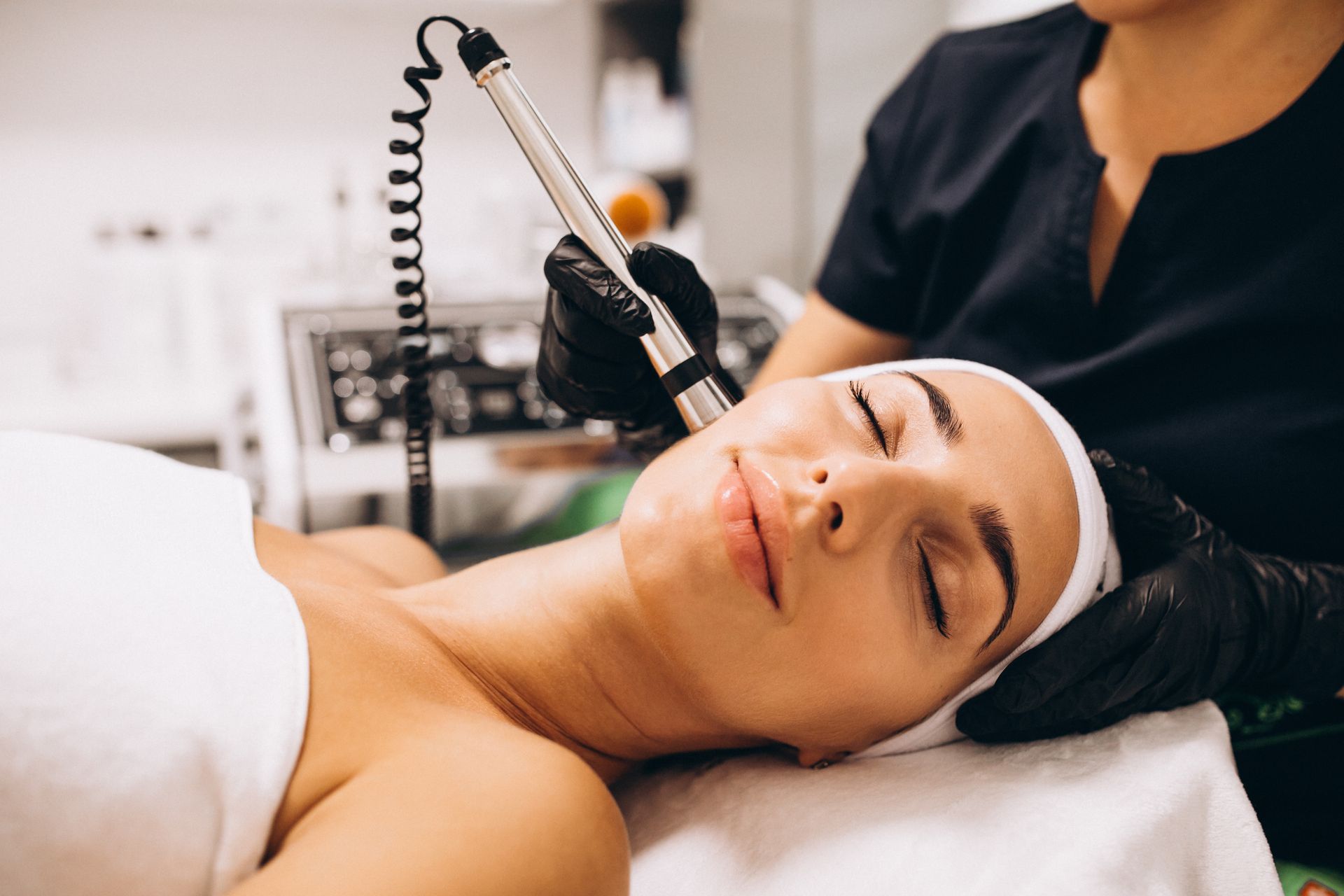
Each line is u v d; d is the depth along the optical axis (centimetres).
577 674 76
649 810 78
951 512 73
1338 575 79
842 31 196
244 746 55
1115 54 89
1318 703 85
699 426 76
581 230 74
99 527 66
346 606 70
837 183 202
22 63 219
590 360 82
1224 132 83
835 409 77
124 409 161
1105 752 72
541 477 142
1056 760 72
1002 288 94
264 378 139
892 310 109
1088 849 60
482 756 57
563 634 76
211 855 54
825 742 75
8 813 53
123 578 61
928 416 77
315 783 56
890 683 71
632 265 75
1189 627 74
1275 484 80
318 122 244
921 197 103
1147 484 79
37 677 55
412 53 251
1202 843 68
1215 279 83
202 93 234
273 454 132
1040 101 95
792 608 67
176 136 233
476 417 145
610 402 87
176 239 197
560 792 55
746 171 216
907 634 71
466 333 153
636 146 265
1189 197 83
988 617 74
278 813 55
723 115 224
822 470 69
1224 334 82
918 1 201
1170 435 84
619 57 269
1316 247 78
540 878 51
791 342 114
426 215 259
